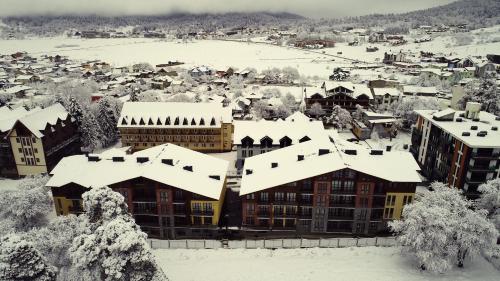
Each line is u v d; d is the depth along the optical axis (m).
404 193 76.44
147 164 80.00
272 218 79.31
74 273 50.12
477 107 102.81
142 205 78.31
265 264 69.19
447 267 63.38
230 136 127.81
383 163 78.56
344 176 75.81
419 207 66.06
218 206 78.00
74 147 123.62
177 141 126.88
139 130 125.69
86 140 126.94
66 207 79.69
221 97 176.75
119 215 59.41
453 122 101.12
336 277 65.06
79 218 62.53
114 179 76.69
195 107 128.75
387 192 76.38
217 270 67.44
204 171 84.69
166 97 197.88
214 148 127.75
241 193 77.00
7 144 106.12
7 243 46.47
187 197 77.19
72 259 51.75
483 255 71.25
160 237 80.06
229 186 99.69
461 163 87.62
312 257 71.50
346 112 149.88
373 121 137.88
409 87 192.62
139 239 49.44
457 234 63.72
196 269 67.75
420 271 66.31
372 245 75.06
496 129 93.50
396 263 69.06
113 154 85.50
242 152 107.50
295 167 79.88
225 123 125.81
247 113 166.50
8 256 45.56
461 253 66.12
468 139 86.50
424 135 110.50
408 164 78.88
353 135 143.00
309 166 78.31
